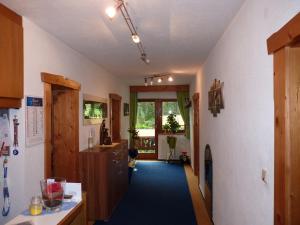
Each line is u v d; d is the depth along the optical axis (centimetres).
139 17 238
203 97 469
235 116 236
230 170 257
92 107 442
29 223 148
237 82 229
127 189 526
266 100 160
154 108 856
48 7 212
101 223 366
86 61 411
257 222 177
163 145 846
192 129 702
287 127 133
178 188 533
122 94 719
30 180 237
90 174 375
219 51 312
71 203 179
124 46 342
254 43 181
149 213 402
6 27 204
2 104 202
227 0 202
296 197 132
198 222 369
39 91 257
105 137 454
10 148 229
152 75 614
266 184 160
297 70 132
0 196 228
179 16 235
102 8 217
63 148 352
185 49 360
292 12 125
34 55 249
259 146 173
